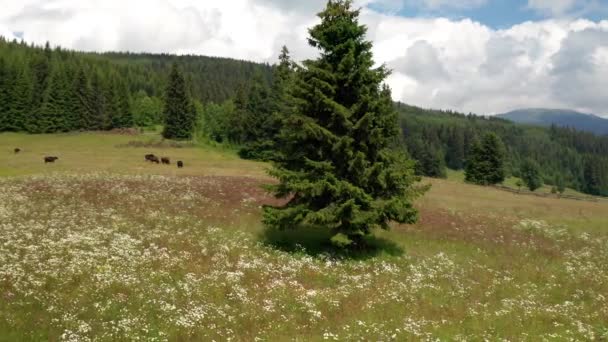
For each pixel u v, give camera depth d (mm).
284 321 18438
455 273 27188
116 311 17656
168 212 35094
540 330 19297
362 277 24656
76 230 27625
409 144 164125
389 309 20469
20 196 35031
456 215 43562
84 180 44312
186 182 46594
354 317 19328
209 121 124375
